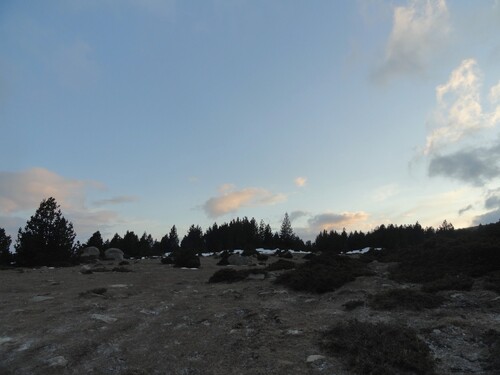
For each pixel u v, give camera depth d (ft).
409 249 84.38
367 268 71.31
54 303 53.93
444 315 40.01
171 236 376.48
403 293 45.98
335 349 32.81
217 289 65.77
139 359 33.68
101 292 61.00
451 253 61.67
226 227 350.64
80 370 31.73
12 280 79.61
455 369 28.71
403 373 28.40
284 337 36.91
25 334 40.24
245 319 43.65
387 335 33.86
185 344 36.78
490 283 47.44
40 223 136.15
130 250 263.08
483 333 33.73
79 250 151.33
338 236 307.99
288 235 354.13
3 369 32.35
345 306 46.93
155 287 69.82
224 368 31.24
